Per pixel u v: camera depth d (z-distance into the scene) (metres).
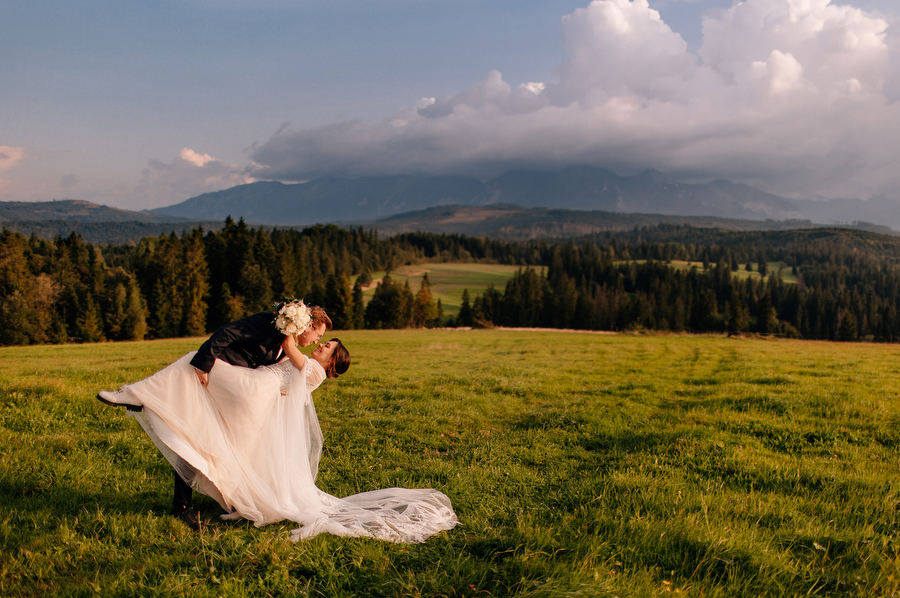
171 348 32.19
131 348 32.41
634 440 7.99
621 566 3.81
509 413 10.66
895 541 4.21
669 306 133.38
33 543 4.07
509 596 3.31
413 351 30.11
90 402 9.13
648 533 4.27
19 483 5.32
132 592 3.37
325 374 5.27
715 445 7.30
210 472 4.41
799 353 27.98
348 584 3.55
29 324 69.12
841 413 9.44
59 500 5.04
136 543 4.25
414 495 5.20
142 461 6.54
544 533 4.20
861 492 5.43
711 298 127.25
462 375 16.22
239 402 4.55
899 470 6.59
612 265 190.50
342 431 8.62
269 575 3.56
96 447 6.93
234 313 82.88
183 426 4.38
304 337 5.11
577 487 5.76
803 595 3.49
